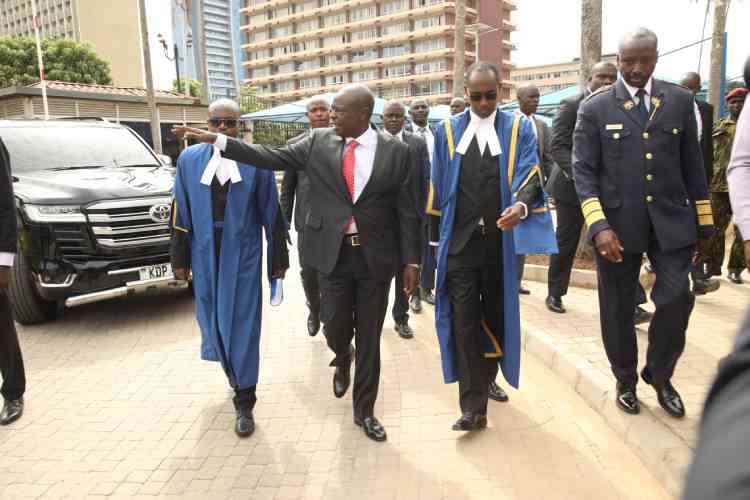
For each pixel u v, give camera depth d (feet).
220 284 11.84
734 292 18.76
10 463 10.89
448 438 11.31
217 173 12.00
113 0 268.41
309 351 16.35
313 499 9.49
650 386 12.14
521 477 9.91
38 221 17.61
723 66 41.04
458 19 45.29
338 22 337.93
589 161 10.75
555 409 12.34
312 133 11.40
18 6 338.13
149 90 66.18
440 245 11.35
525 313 17.43
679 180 10.48
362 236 10.90
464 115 11.41
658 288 10.55
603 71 15.33
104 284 18.16
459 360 11.37
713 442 1.48
